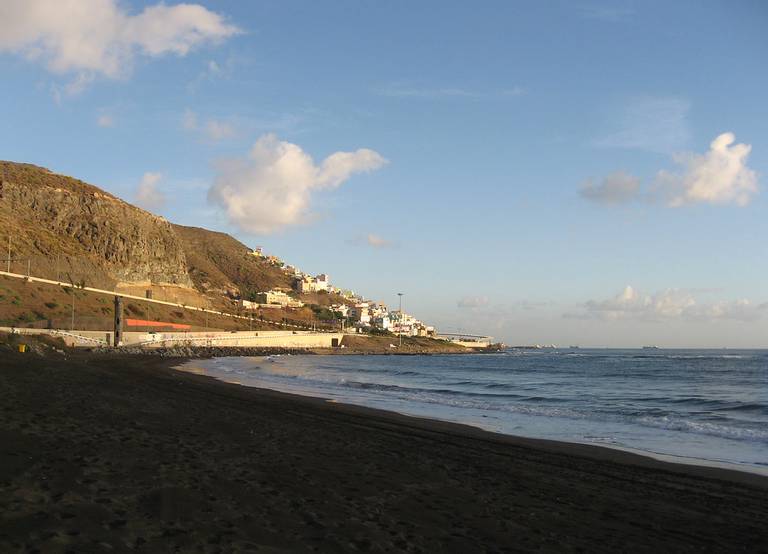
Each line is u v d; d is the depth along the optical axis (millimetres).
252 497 8664
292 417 20891
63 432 12227
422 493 10203
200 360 92312
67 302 112875
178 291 183375
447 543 7398
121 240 166875
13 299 100375
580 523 8992
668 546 8109
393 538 7367
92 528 6441
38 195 156250
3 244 123250
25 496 7324
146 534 6484
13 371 29328
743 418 26812
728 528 9219
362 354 194500
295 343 182375
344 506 8750
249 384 41781
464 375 69125
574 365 112750
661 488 12133
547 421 24250
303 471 11117
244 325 185250
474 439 18281
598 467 14344
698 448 17922
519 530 8328
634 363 124875
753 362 130500
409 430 19578
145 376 39250
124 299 138125
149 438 12930
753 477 13609
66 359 56469
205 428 15758
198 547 6234
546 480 12359
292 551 6484
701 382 59656
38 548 5660
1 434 11117
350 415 23094
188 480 9273
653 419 25141
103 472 9133
